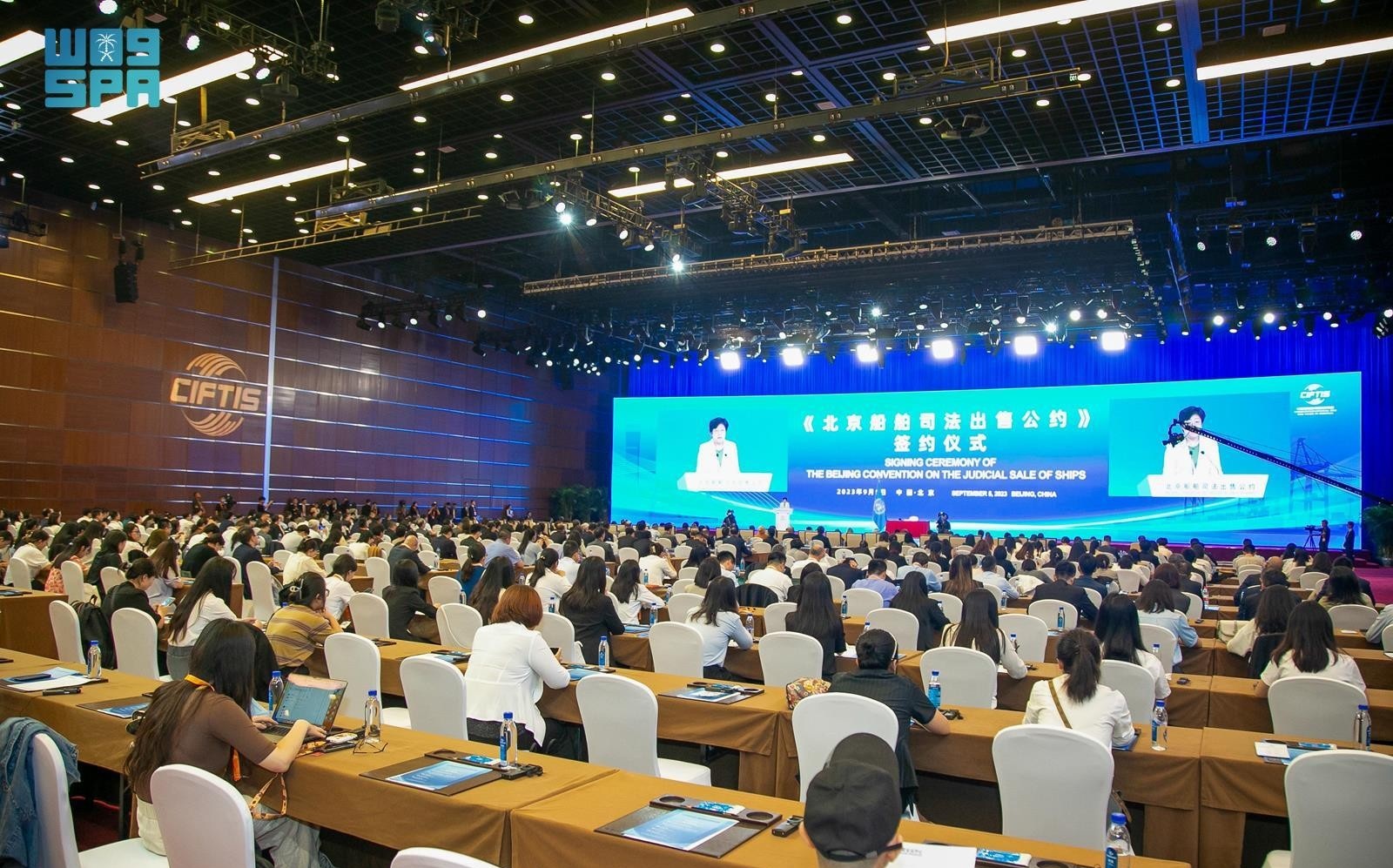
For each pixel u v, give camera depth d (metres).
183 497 20.98
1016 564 16.05
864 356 25.75
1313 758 3.54
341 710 5.65
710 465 30.89
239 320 22.27
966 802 5.13
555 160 15.06
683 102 12.93
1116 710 4.39
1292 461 23.70
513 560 14.52
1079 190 16.41
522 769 3.84
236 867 3.04
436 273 25.22
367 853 4.25
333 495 24.30
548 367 31.34
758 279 21.09
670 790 3.69
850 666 7.08
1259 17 10.24
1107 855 2.97
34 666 5.71
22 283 18.44
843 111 10.48
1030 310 22.22
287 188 17.23
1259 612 6.79
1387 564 21.44
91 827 5.35
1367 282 21.30
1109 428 25.88
